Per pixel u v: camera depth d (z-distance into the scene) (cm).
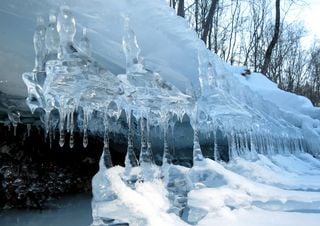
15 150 509
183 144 625
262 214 409
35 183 528
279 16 1647
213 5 1441
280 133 844
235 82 794
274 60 2714
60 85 359
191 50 582
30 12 399
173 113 531
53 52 377
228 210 402
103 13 468
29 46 405
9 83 417
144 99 443
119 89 406
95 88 378
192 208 389
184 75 581
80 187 573
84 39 400
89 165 581
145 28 534
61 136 372
